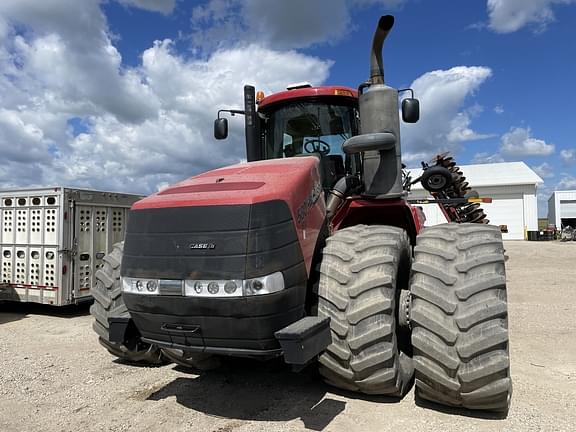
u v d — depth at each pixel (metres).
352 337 3.16
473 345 3.01
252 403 3.62
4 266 8.27
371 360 3.14
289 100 4.77
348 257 3.33
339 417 3.28
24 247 8.12
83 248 8.16
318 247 3.49
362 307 3.15
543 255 17.50
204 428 3.22
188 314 2.97
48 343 5.87
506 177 35.81
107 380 4.29
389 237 3.46
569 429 3.10
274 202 2.96
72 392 4.00
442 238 3.41
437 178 6.78
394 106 4.28
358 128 4.87
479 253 3.25
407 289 3.82
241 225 2.88
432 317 3.14
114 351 4.49
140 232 3.18
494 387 3.02
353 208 4.41
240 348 2.97
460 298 3.10
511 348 5.07
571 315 6.72
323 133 4.74
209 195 3.08
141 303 3.12
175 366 4.65
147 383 4.17
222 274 2.86
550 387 3.90
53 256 7.87
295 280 3.01
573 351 4.95
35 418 3.48
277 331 2.89
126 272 3.21
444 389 3.13
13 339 6.12
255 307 2.84
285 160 3.87
